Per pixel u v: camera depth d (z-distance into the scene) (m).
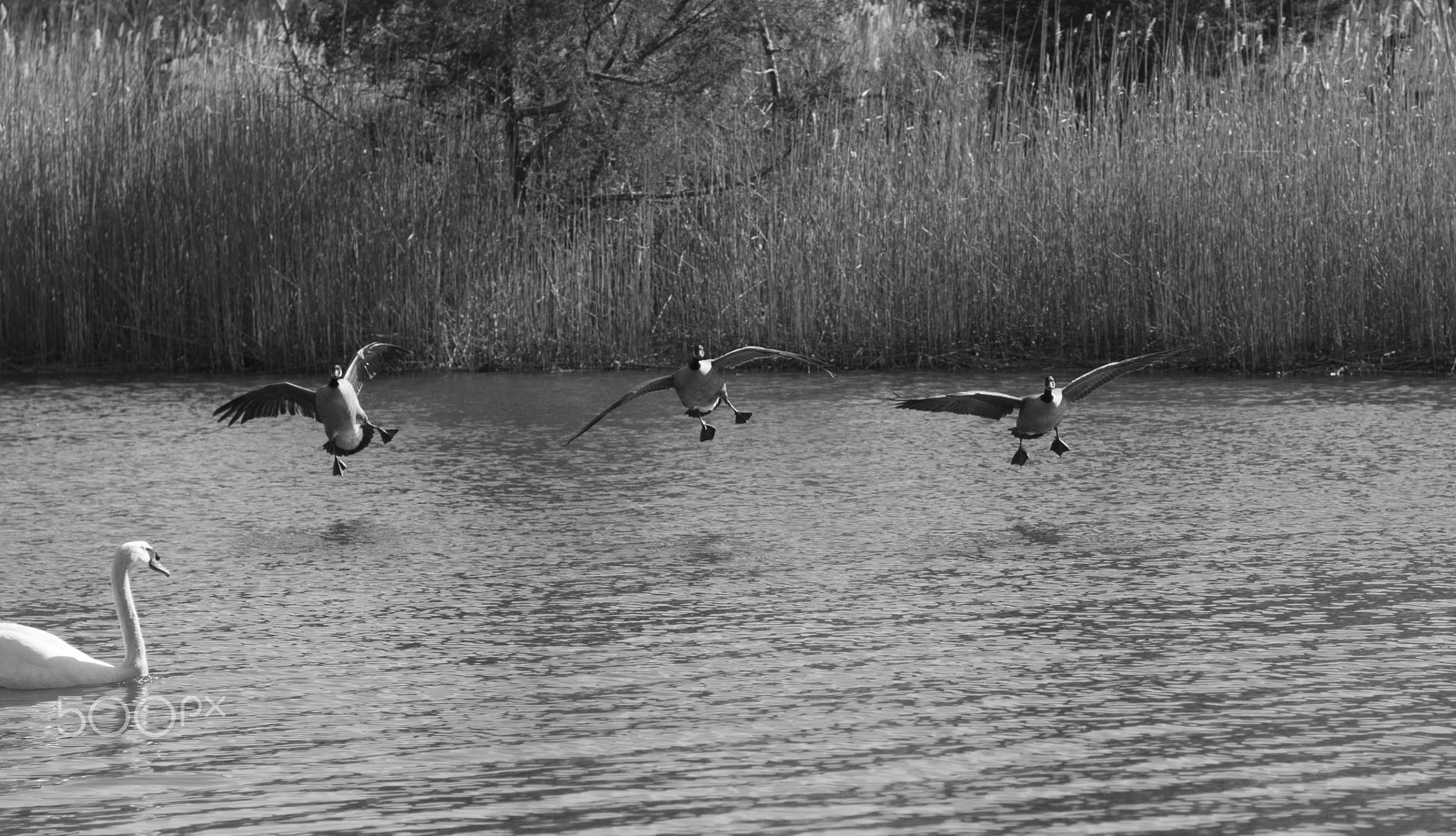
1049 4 36.00
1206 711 10.65
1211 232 28.48
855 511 17.30
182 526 16.89
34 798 9.37
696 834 8.75
